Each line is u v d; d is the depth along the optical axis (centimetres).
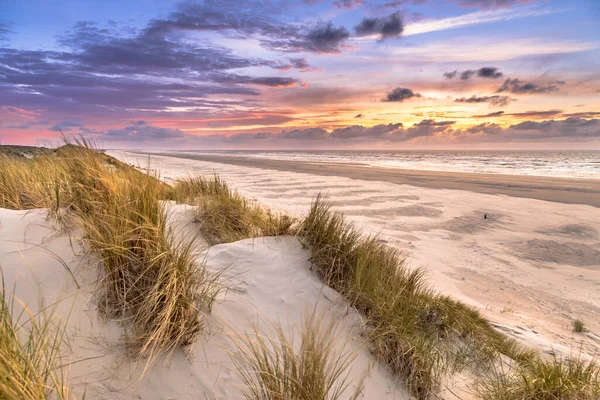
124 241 260
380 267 404
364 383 260
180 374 219
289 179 2352
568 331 499
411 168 3816
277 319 301
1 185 409
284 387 205
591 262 837
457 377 317
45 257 265
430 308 400
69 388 186
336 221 430
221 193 707
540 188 2016
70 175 364
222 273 359
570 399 276
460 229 1115
